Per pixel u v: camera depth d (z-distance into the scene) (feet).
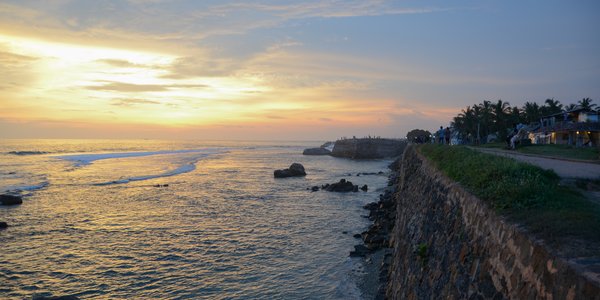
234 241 104.99
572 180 47.06
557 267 20.92
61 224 120.16
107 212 138.92
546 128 177.99
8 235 106.93
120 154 469.57
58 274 80.74
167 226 120.06
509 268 26.22
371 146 519.19
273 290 74.54
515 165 44.86
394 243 90.68
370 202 167.53
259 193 189.67
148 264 87.10
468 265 33.40
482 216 34.47
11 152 468.75
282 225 123.44
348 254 94.22
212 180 239.50
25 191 177.27
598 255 20.75
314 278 79.97
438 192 56.65
